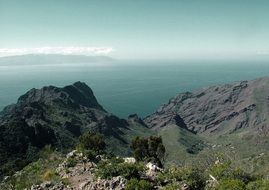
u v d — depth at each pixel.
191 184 35.62
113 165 38.97
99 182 36.53
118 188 34.91
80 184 38.22
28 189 41.31
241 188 34.34
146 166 40.66
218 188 35.09
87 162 47.44
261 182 35.28
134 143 75.62
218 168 39.28
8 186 47.69
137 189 34.22
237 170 38.81
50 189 37.91
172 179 36.88
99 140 71.50
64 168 45.31
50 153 71.81
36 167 52.81
